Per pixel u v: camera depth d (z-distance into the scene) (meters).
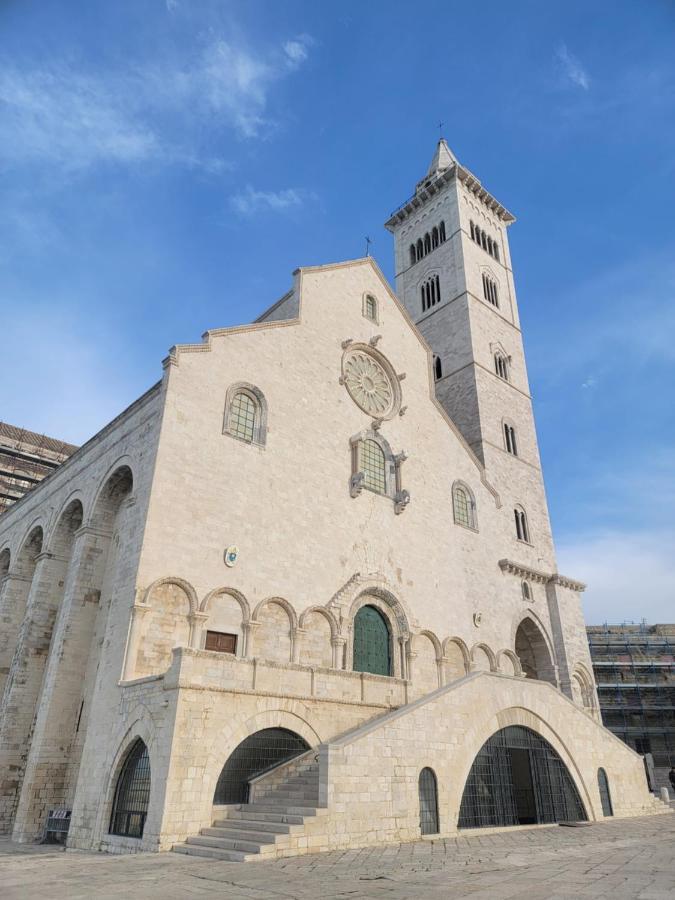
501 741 28.03
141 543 26.73
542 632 46.97
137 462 30.19
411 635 36.59
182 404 30.19
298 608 31.52
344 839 19.91
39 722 29.34
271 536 31.61
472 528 45.00
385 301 45.94
